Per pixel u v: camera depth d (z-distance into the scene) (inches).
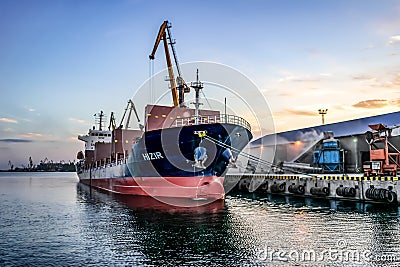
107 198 1115.9
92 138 2145.7
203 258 399.5
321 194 1050.7
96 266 378.6
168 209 791.1
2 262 396.5
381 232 523.5
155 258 402.0
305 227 566.3
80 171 2464.3
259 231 536.1
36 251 440.5
